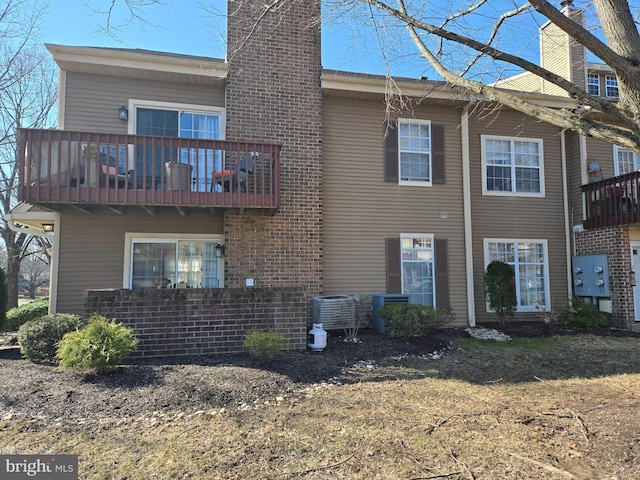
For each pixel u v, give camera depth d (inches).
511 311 386.0
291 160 352.5
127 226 329.7
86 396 179.5
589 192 428.8
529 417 166.1
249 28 351.3
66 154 275.3
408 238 393.1
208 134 348.2
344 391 197.2
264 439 144.4
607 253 408.5
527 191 431.8
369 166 387.9
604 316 394.9
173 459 129.9
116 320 237.8
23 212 340.8
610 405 179.9
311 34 366.6
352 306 332.5
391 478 119.0
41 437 144.1
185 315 247.0
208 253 345.1
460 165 411.2
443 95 384.8
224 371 213.0
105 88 329.1
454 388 205.2
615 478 118.7
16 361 230.2
